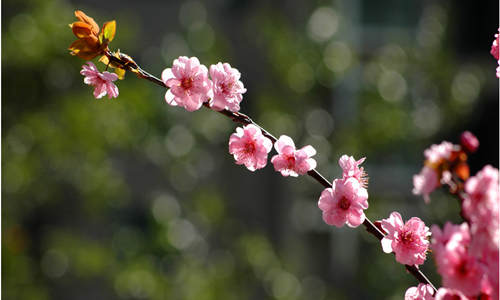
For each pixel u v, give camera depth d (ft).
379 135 39.86
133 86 36.09
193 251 38.06
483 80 41.63
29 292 34.42
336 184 7.93
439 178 7.78
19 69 34.63
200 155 38.93
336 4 41.34
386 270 40.68
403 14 42.68
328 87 40.06
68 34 35.32
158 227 37.91
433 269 37.09
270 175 41.29
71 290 37.14
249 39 40.81
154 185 39.75
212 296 36.96
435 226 6.81
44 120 34.58
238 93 8.02
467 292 6.24
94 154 35.09
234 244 39.37
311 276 41.47
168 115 37.99
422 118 40.91
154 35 40.40
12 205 35.01
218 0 40.96
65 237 36.22
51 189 36.04
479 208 6.10
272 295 38.47
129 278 36.04
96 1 39.73
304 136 39.96
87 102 34.86
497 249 6.14
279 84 40.19
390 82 40.50
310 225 41.83
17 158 34.17
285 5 40.83
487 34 42.73
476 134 42.52
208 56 39.37
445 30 42.29
